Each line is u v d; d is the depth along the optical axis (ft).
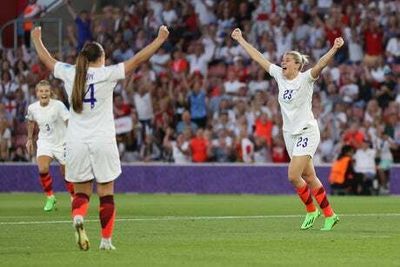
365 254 91.25
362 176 222.89
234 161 233.76
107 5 282.56
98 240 104.53
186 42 264.31
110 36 269.64
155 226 124.98
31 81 260.42
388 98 241.55
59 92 254.88
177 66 253.44
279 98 119.24
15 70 264.31
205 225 126.93
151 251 92.79
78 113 91.56
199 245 99.04
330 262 84.89
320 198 119.24
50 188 161.17
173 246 97.91
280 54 253.85
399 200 195.52
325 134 234.79
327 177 225.76
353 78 243.81
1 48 268.62
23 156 246.47
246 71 248.73
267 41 254.27
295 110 118.21
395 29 253.24
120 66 91.35
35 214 151.33
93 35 271.08
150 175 233.35
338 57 251.80
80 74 91.04
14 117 254.47
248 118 237.25
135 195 223.71
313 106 238.48
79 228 90.94
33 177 237.25
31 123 161.99
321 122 236.02
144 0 272.72
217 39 258.98
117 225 126.62
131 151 244.01
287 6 260.83
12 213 154.20
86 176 91.97
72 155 91.71
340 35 253.03
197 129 242.78
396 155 231.50
